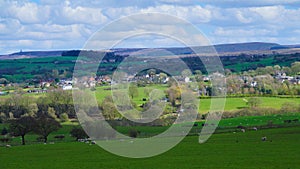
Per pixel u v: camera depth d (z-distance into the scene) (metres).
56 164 65.88
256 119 114.25
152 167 60.16
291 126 104.62
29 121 105.56
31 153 79.69
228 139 86.00
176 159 65.50
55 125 106.50
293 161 61.81
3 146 95.25
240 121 110.19
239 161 63.12
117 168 59.91
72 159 69.31
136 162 63.91
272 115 119.69
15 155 78.06
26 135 117.00
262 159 64.12
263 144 79.12
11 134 113.00
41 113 118.31
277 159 63.75
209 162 63.12
